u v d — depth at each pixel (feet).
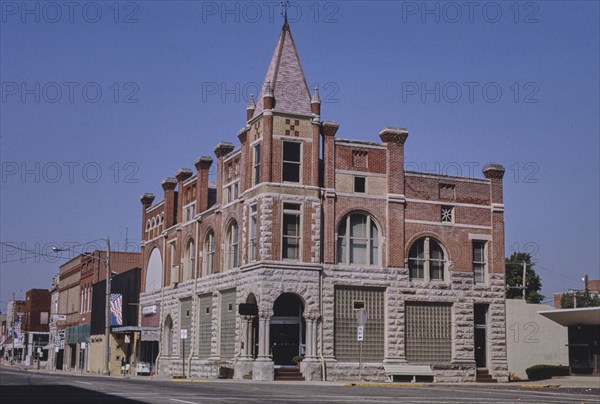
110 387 97.76
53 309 342.64
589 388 129.80
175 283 188.34
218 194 168.76
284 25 156.76
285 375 142.20
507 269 304.09
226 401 73.05
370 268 151.64
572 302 320.91
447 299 157.99
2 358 513.04
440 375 154.30
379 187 155.12
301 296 144.77
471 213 163.84
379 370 148.97
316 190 148.05
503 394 101.65
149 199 221.66
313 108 150.41
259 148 150.30
